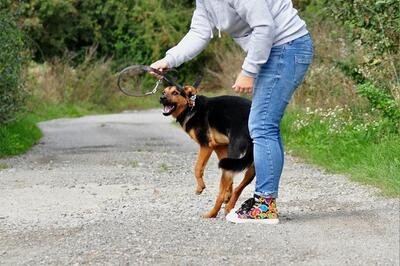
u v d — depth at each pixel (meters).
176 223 8.26
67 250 7.31
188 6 44.22
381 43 13.74
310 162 13.10
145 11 43.53
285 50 7.79
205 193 10.39
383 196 9.28
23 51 20.33
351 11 14.21
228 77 26.97
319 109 15.80
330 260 6.65
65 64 37.47
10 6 17.56
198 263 6.73
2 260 7.09
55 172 12.88
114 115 32.94
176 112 9.83
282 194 9.98
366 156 11.85
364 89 12.70
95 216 8.88
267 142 7.93
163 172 12.65
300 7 21.42
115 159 14.67
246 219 8.09
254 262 6.69
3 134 16.95
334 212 8.55
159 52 43.53
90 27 43.34
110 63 40.94
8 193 10.72
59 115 32.22
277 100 7.87
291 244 7.19
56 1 41.28
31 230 8.25
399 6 13.30
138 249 7.22
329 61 16.83
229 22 7.86
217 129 9.42
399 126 12.66
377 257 6.66
